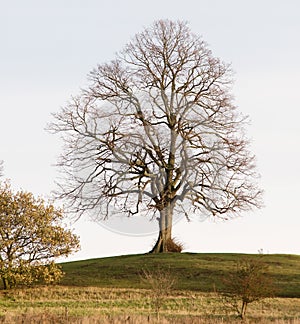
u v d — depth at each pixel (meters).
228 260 107.00
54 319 60.66
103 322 58.00
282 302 82.00
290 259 110.38
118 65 114.50
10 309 74.75
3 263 89.12
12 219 90.31
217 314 73.88
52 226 91.69
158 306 75.06
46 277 90.31
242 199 110.62
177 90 114.75
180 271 100.00
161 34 116.38
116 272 101.50
